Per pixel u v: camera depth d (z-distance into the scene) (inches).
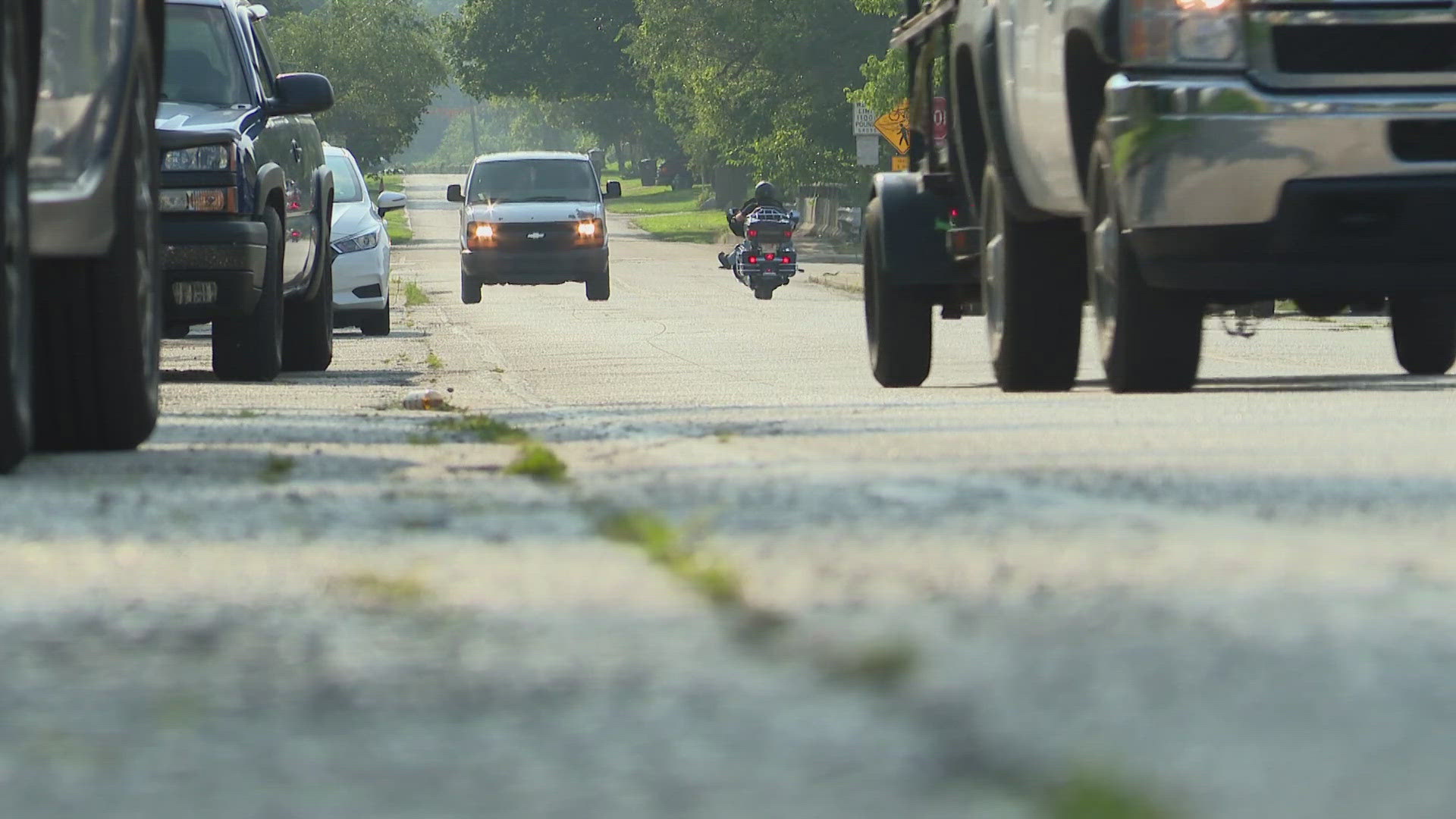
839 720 150.4
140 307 738.8
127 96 710.5
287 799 135.3
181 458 629.0
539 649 200.1
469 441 695.1
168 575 289.3
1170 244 948.6
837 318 3189.0
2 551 326.6
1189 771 126.5
